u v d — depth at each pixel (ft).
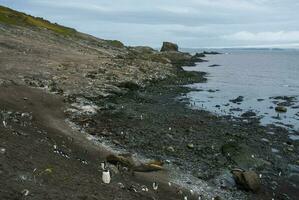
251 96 240.53
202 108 195.31
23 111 134.10
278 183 106.73
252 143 139.23
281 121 174.81
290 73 411.34
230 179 105.70
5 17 393.70
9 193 53.57
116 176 85.87
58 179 66.39
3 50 259.80
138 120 155.53
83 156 98.43
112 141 123.54
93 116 151.33
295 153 131.75
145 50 561.02
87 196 61.62
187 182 99.30
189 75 320.91
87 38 488.85
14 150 73.92
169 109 186.09
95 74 234.58
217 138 141.59
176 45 604.90
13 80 177.99
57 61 257.14
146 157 114.52
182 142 132.77
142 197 73.67
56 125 129.08
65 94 176.76
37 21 455.22
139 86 235.61
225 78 339.16
